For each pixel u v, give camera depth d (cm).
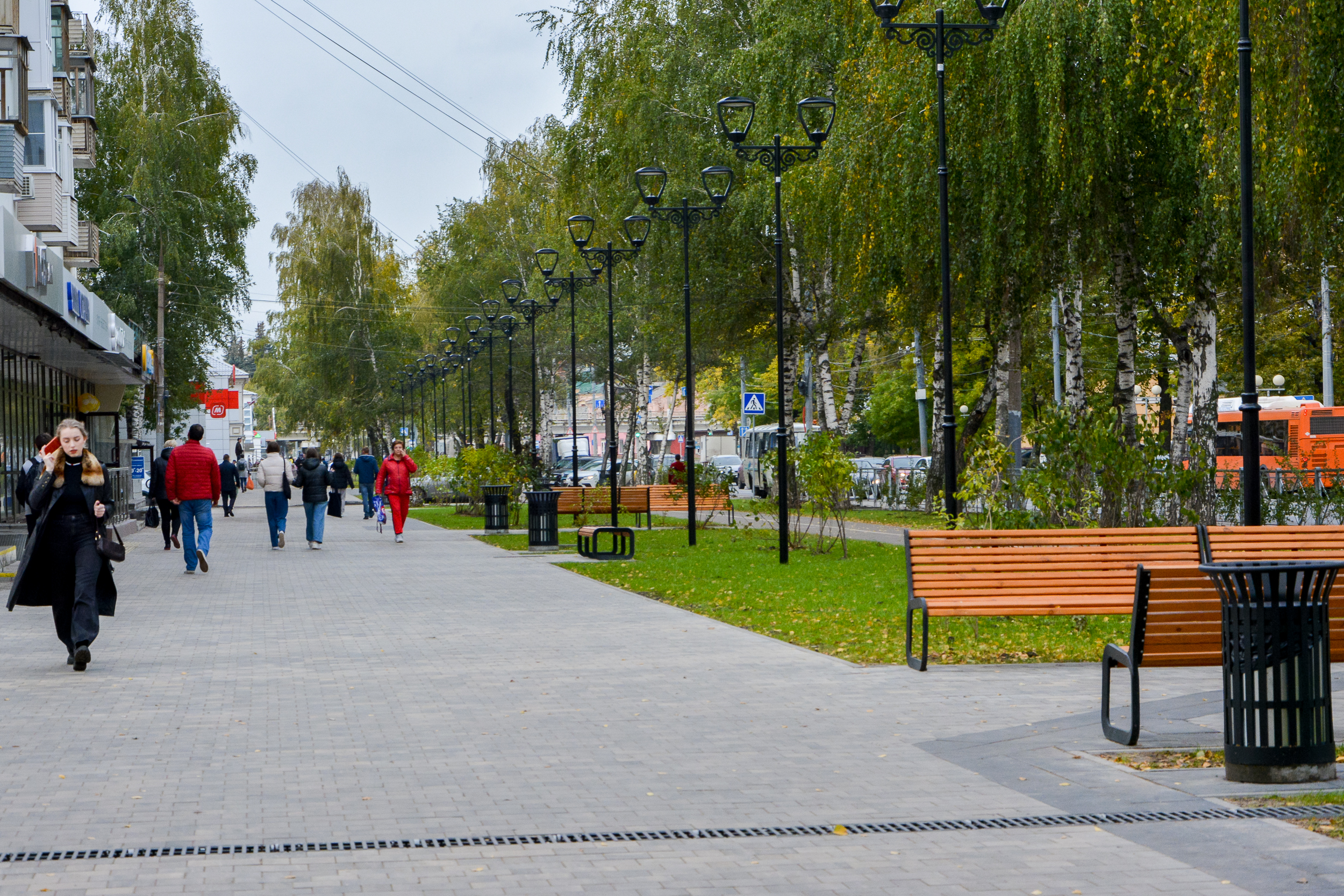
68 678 1030
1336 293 3531
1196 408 2520
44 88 3183
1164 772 682
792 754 745
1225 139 1753
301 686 987
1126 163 2198
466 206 6694
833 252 2666
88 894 502
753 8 3444
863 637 1216
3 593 1700
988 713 852
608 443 2928
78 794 662
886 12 1683
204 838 581
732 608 1490
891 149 2289
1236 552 1111
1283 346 4688
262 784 682
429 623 1371
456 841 575
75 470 1088
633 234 3653
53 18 3431
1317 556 1116
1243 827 577
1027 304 2473
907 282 2528
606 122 3659
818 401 5950
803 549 2442
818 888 508
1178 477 1517
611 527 2323
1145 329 3962
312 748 770
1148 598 745
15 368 3216
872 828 591
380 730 822
